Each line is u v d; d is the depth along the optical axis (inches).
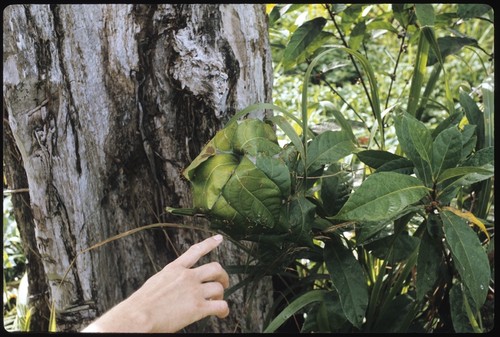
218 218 50.2
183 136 61.1
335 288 56.9
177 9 58.3
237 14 59.6
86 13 58.8
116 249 64.6
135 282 65.7
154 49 59.4
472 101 62.6
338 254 55.2
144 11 58.6
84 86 60.1
